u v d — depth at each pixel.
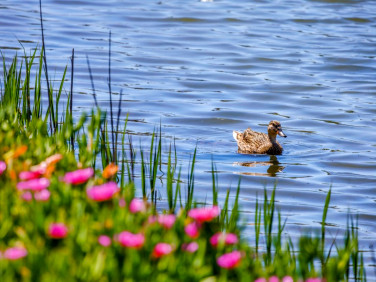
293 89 22.38
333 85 23.02
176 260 6.02
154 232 6.47
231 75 23.50
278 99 21.45
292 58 25.77
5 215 6.43
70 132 9.35
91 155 8.58
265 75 23.77
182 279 5.84
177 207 12.25
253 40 27.80
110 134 16.81
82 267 5.73
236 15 31.45
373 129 18.98
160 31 28.33
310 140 18.27
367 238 12.13
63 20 28.50
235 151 17.09
